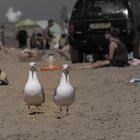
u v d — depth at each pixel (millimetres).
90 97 11062
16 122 8883
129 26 17562
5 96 11477
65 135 7918
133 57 18078
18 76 15305
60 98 9031
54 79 14195
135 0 18812
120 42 16062
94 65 16203
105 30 17812
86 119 8961
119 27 17688
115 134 7934
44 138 7777
